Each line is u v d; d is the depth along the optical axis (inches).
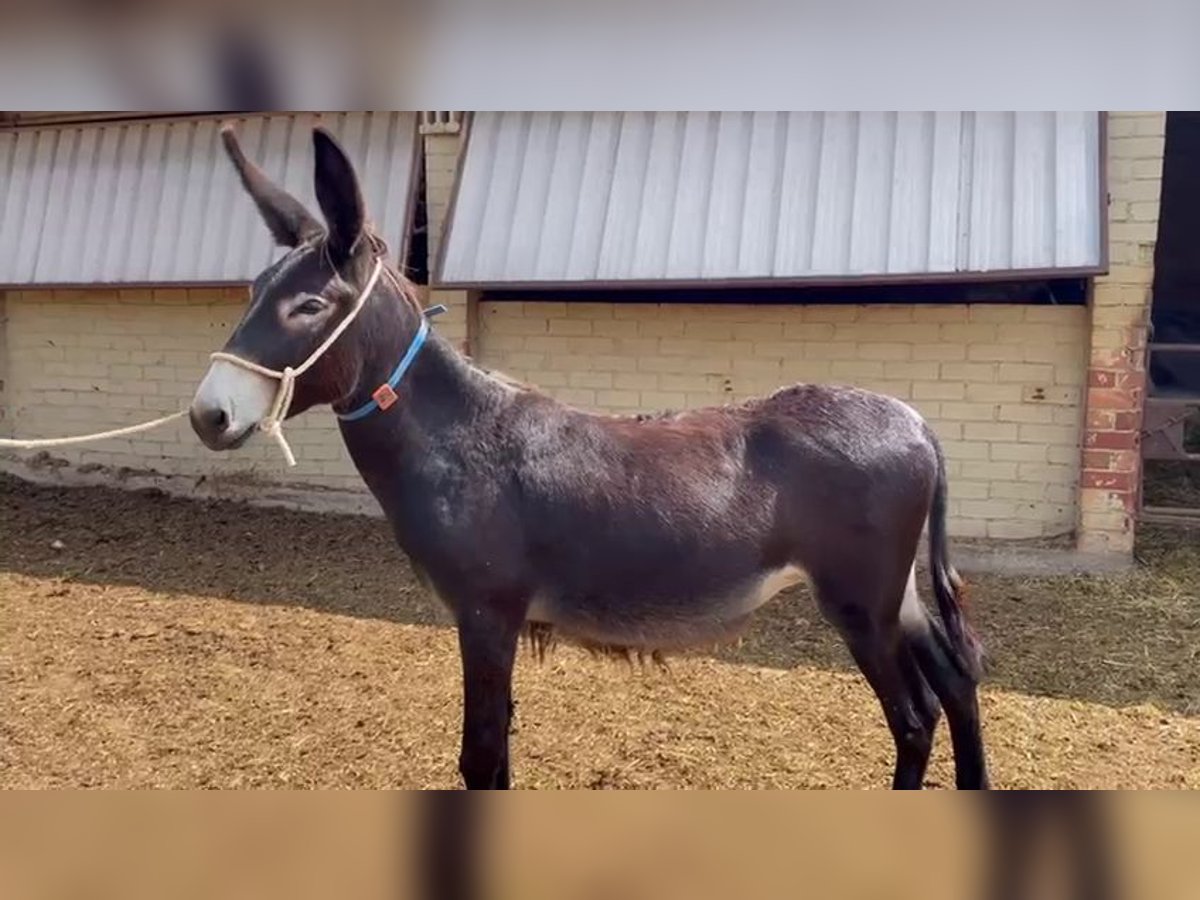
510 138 260.7
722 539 118.6
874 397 128.4
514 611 117.2
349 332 109.7
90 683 183.6
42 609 221.1
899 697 124.0
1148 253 219.6
